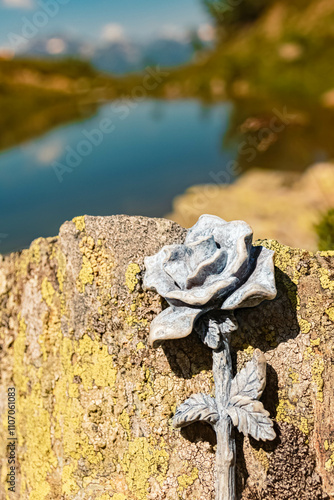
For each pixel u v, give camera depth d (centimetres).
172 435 58
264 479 57
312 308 58
